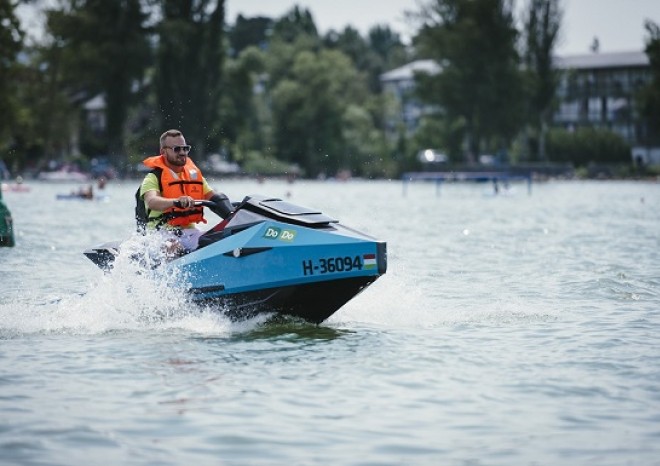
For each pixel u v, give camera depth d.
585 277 22.34
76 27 143.12
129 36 145.62
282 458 9.02
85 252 16.98
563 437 9.66
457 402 10.93
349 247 14.77
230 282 15.32
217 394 11.20
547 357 13.26
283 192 94.44
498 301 18.66
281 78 188.25
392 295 18.41
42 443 9.38
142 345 14.02
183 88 136.00
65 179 133.38
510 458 9.04
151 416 10.30
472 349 13.79
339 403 10.87
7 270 23.53
